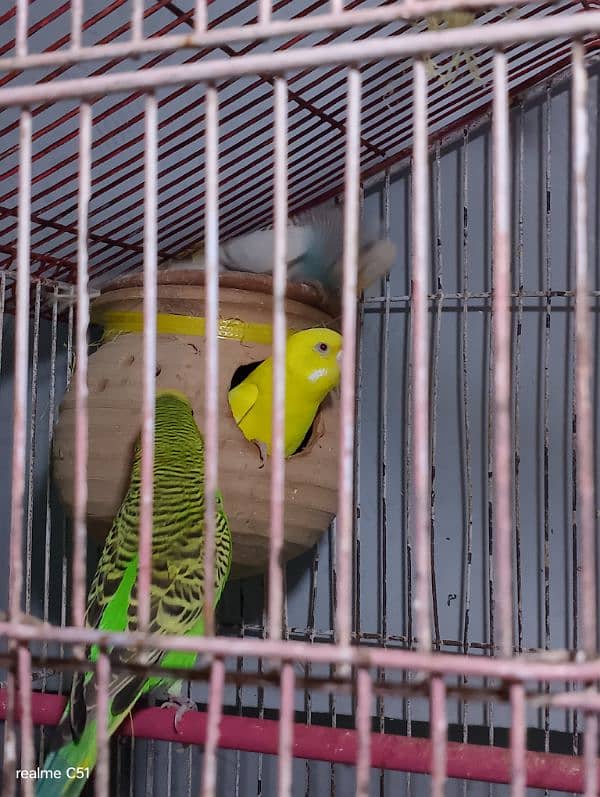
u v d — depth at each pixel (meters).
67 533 1.17
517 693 0.32
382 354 1.11
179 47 0.37
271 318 0.90
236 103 0.97
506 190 0.33
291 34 0.37
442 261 1.10
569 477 1.03
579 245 0.32
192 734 0.62
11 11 0.78
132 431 0.84
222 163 1.03
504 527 0.32
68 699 0.63
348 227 0.35
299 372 0.86
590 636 0.31
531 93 1.07
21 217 0.39
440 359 1.09
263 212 1.09
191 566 0.74
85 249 0.38
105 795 0.36
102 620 0.71
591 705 0.31
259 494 0.84
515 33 0.32
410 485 1.07
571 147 1.06
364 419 1.11
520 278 1.06
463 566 1.07
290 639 1.12
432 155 1.11
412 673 1.07
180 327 0.88
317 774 1.08
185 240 1.09
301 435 0.89
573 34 0.32
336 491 0.91
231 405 0.87
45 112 0.95
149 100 0.38
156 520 0.76
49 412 1.18
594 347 1.02
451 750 0.55
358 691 0.33
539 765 0.53
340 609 0.34
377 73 0.92
